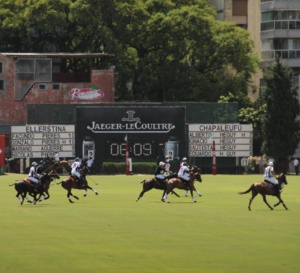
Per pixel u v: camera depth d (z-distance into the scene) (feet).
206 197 310.65
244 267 157.48
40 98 546.26
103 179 436.35
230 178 447.83
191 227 211.82
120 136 495.41
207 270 154.81
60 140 497.05
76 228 210.38
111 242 186.09
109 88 548.72
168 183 288.30
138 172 493.36
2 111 543.39
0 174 487.61
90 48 586.86
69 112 499.51
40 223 221.66
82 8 568.00
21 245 182.29
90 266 158.30
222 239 190.08
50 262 162.30
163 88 574.56
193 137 498.28
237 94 574.97
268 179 259.60
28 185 282.97
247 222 222.89
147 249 176.65
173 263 161.07
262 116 542.98
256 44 640.58
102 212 250.98
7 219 231.91
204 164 501.15
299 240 188.44
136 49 582.35
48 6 571.69
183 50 571.69
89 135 495.41
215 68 584.40
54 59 562.25
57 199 302.86
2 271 154.20
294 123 527.81
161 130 495.82
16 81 544.62
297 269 155.53
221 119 502.38
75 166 296.92
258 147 560.61
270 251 173.88
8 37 590.14
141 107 495.82
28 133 497.46
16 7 585.63
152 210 256.73
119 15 571.28
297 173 513.04
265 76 532.73
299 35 625.00
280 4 624.18
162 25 568.41
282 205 273.13
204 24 570.46
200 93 569.23
